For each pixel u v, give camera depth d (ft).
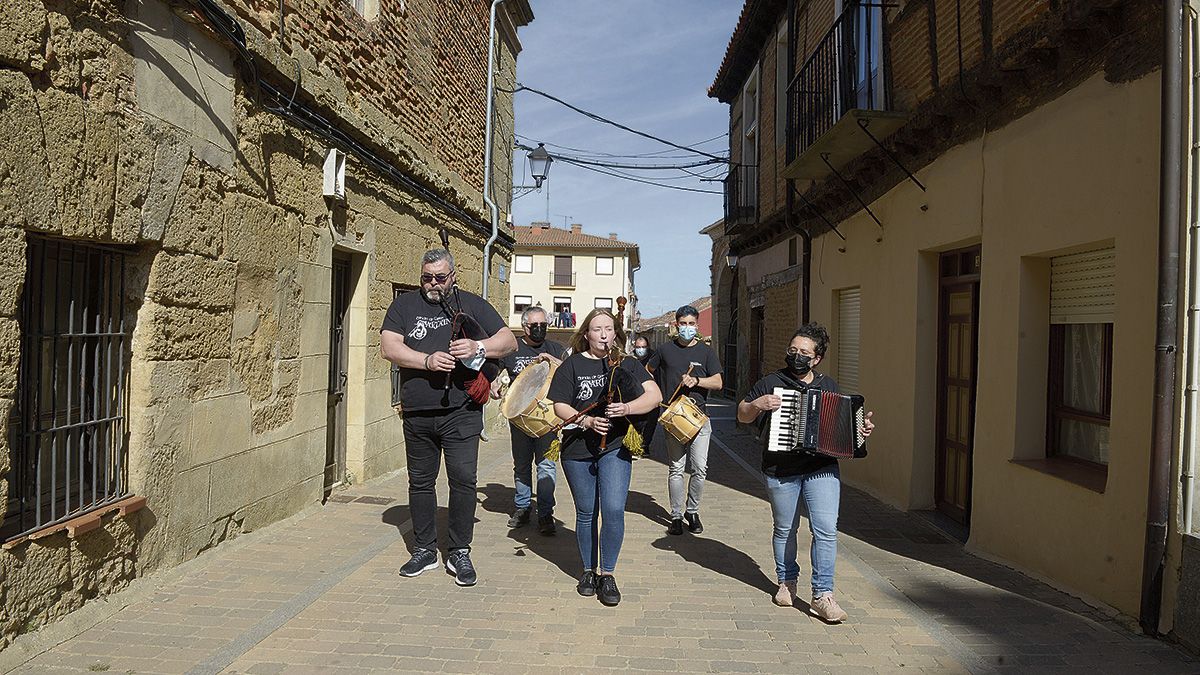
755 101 55.31
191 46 16.37
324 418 23.75
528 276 180.75
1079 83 16.57
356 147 25.14
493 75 43.09
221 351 17.87
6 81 11.57
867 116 24.29
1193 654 13.03
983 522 20.27
